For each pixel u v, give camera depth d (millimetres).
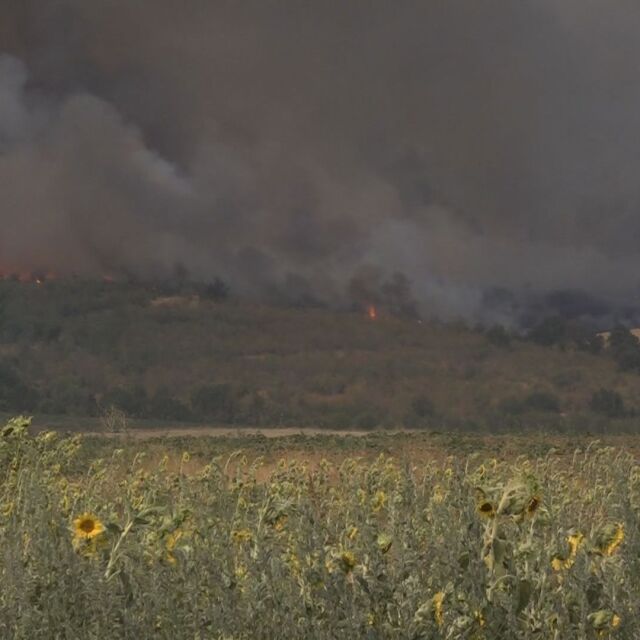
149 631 14883
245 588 15172
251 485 22484
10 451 31844
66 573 14961
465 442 104938
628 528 16203
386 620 14562
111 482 25938
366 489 21531
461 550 14648
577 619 14312
